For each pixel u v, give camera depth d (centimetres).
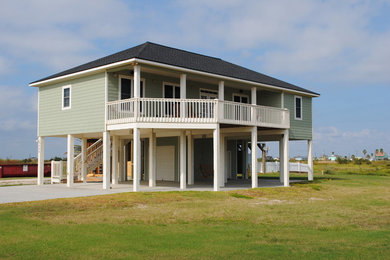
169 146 2564
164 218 1200
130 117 1823
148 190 1866
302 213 1365
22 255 779
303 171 4581
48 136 2323
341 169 4706
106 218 1173
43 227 1030
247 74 2455
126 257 778
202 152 2650
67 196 1630
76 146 3581
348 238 980
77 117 2078
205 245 881
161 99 1831
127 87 2019
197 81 2328
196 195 1708
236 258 783
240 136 2594
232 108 1972
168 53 2183
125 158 2659
